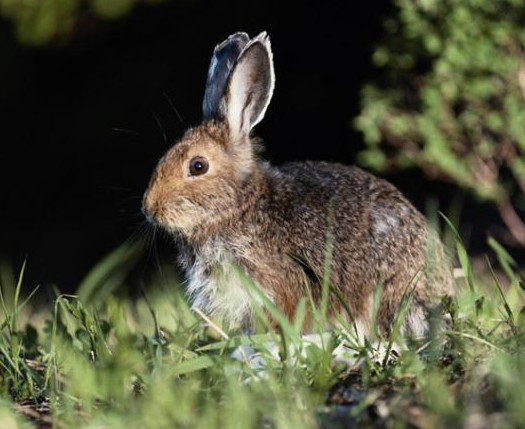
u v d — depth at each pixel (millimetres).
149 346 8758
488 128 17125
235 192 10398
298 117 24984
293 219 10273
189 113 26797
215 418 6707
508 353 7559
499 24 16141
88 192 27922
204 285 10430
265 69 10789
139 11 26172
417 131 17125
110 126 27672
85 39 26422
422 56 17172
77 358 8008
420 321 9867
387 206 10266
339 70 24516
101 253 26266
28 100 28500
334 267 10141
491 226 20062
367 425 6480
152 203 10406
